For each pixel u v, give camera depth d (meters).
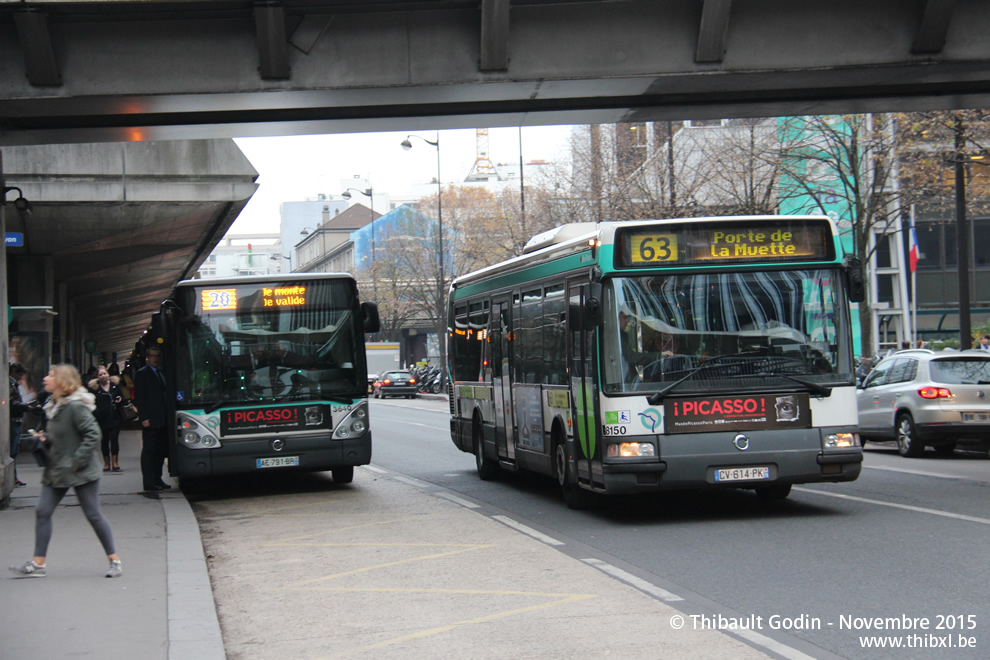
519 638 6.34
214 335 14.60
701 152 37.25
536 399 13.28
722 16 12.61
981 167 28.86
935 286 46.28
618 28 13.01
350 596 7.91
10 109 13.14
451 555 9.52
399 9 12.87
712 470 10.49
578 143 40.34
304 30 12.95
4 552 9.66
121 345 99.94
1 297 14.02
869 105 14.63
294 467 14.59
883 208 31.80
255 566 9.45
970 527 9.91
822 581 7.71
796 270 10.88
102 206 21.48
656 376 10.58
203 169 20.94
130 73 12.81
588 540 10.09
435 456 21.80
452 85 13.09
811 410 10.66
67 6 12.19
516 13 12.98
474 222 67.25
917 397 17.91
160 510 12.89
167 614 7.00
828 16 12.98
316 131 14.83
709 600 7.22
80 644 6.20
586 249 11.25
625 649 5.98
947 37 12.94
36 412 16.23
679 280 10.74
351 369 14.91
